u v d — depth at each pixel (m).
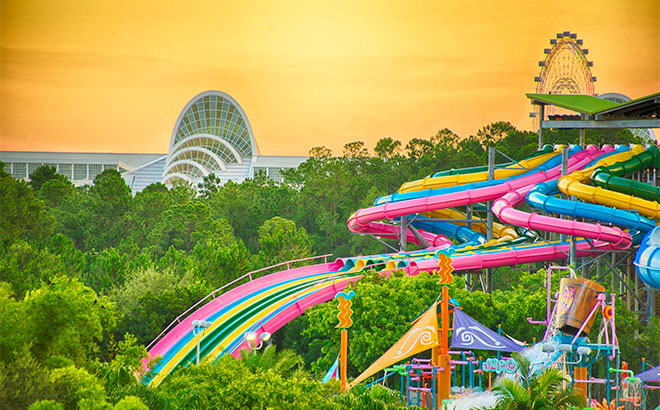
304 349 101.88
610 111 95.38
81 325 53.59
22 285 93.62
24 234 148.12
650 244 77.75
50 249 126.25
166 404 41.72
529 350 62.81
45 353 50.31
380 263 92.25
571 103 106.69
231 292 89.50
